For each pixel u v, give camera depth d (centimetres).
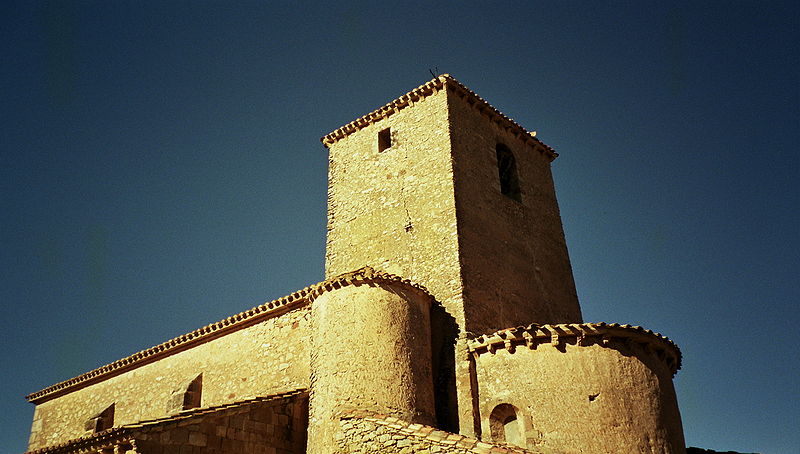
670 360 1669
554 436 1484
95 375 2555
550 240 2341
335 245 2225
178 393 2122
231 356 2144
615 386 1511
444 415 1677
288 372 1945
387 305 1698
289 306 2042
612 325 1552
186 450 1421
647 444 1467
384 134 2409
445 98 2241
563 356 1559
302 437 1694
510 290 2009
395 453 1377
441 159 2120
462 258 1897
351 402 1554
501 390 1598
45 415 2753
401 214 2114
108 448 1385
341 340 1652
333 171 2422
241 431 1553
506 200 2242
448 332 1786
